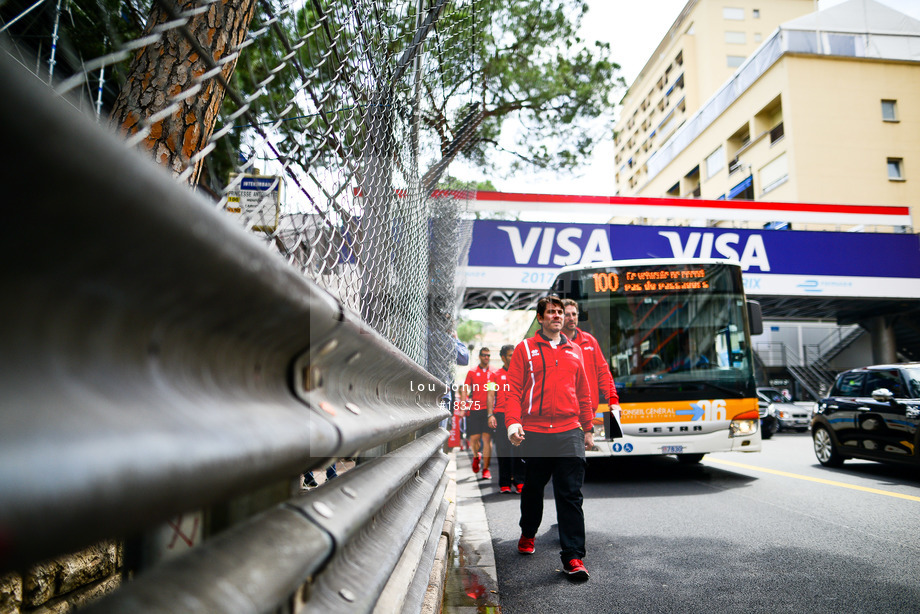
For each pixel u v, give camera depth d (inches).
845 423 333.7
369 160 77.8
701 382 303.6
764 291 660.1
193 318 22.9
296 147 50.6
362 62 72.4
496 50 289.1
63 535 13.9
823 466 356.8
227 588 23.8
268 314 27.4
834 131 1048.8
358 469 54.8
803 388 1031.6
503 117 351.3
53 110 12.2
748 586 136.5
